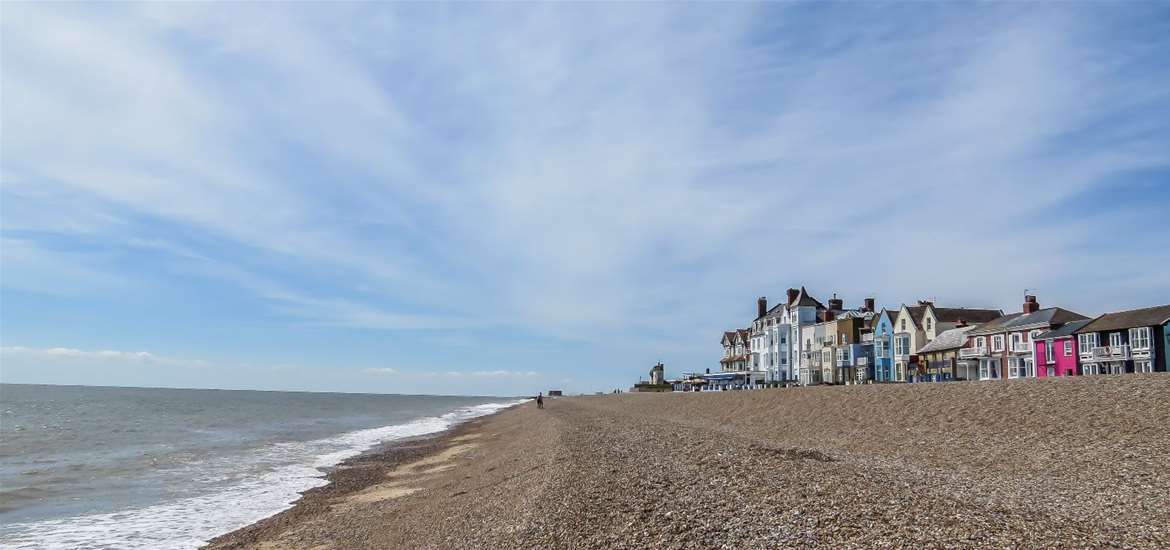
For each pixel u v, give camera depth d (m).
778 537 14.00
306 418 99.44
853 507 15.79
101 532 22.34
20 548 20.36
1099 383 29.58
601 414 61.09
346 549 18.95
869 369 81.44
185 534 22.08
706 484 19.67
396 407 158.25
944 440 26.52
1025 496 17.66
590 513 16.73
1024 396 30.05
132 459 42.72
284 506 26.75
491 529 17.19
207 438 59.91
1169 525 14.41
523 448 36.50
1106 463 20.44
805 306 97.75
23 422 79.50
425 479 32.06
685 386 110.38
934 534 13.48
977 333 63.34
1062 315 56.06
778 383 78.31
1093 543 12.88
